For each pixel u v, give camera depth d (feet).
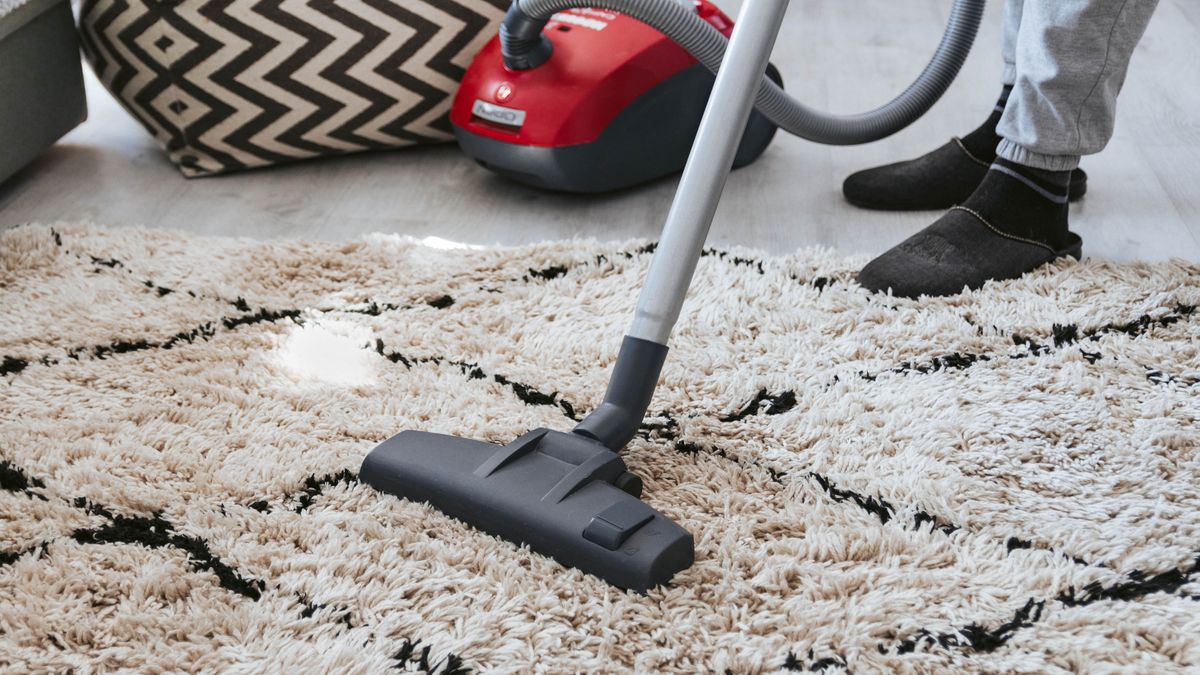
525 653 2.37
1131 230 4.63
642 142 4.90
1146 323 3.79
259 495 2.92
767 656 2.37
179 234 4.54
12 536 2.73
